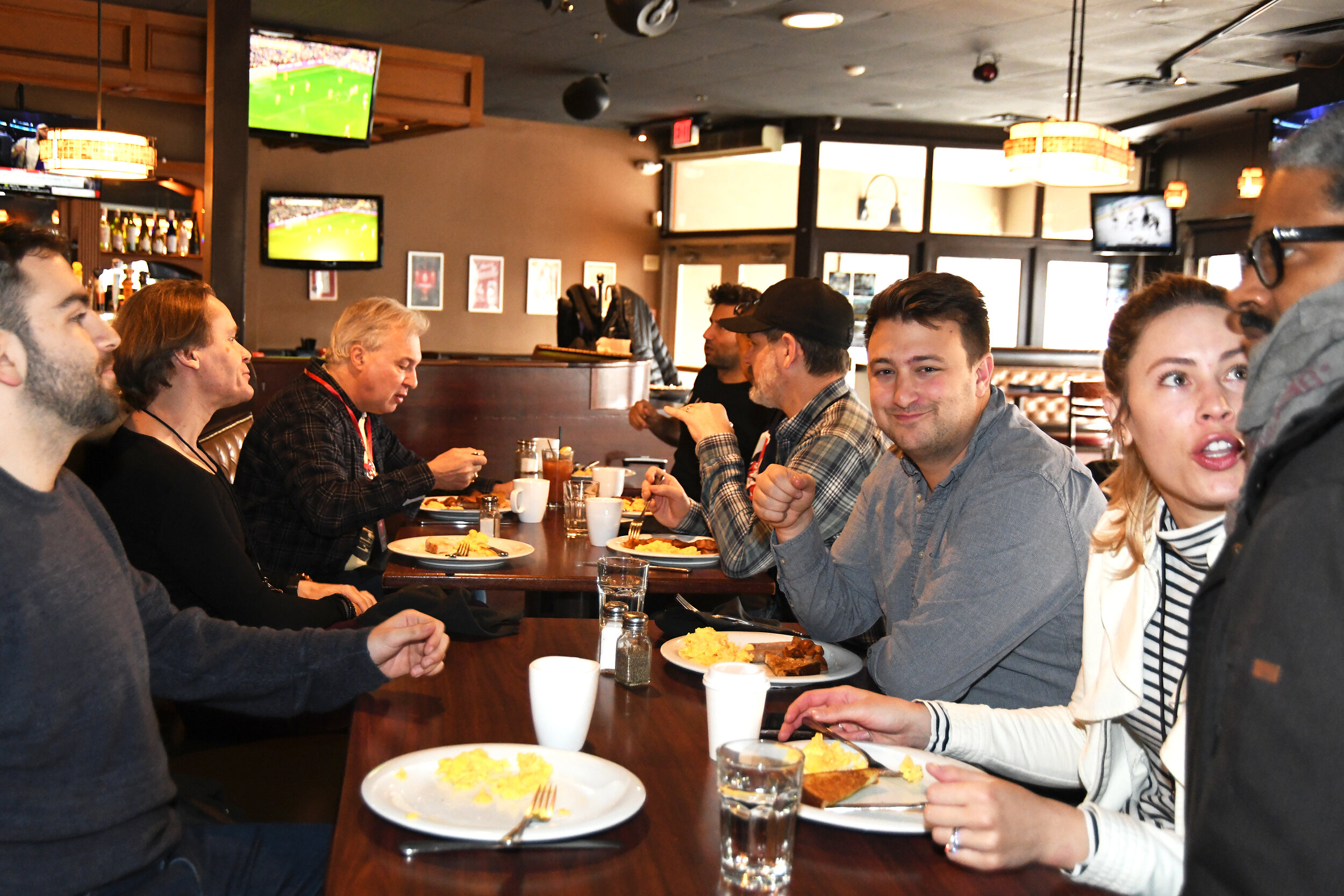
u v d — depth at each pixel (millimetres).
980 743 1265
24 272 1113
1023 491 1524
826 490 2340
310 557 2762
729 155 10266
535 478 3033
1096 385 8555
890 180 10023
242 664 1416
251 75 6180
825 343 2494
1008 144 5496
